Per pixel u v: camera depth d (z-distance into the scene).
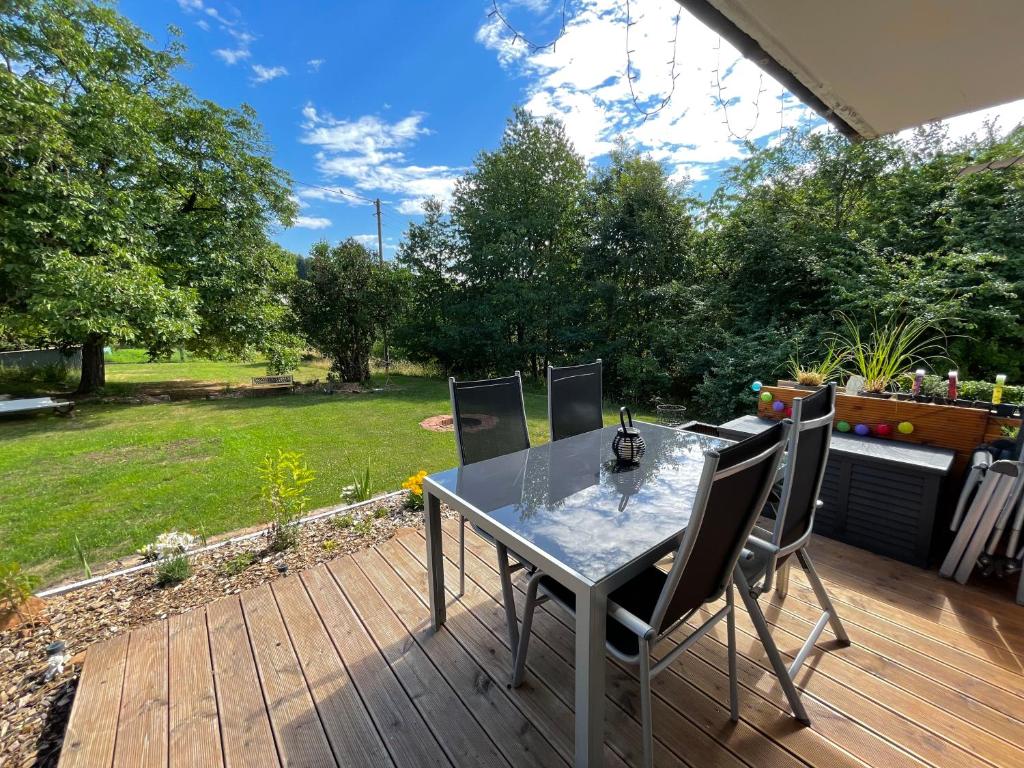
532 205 9.94
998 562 1.78
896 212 5.72
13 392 8.37
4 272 6.09
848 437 2.38
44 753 1.26
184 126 7.88
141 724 1.31
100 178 6.76
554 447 2.01
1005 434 1.98
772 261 6.45
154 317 6.62
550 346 9.24
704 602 1.18
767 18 1.10
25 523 3.04
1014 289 4.55
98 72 7.04
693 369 6.80
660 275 7.86
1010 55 1.26
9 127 5.67
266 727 1.30
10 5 5.99
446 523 2.57
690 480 1.61
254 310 8.84
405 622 1.74
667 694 1.37
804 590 1.85
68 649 1.66
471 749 1.22
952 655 1.48
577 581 1.02
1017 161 3.63
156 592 2.01
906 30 1.14
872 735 1.21
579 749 1.08
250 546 2.41
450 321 10.23
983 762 1.12
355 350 10.09
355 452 4.68
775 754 1.17
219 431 5.65
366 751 1.22
